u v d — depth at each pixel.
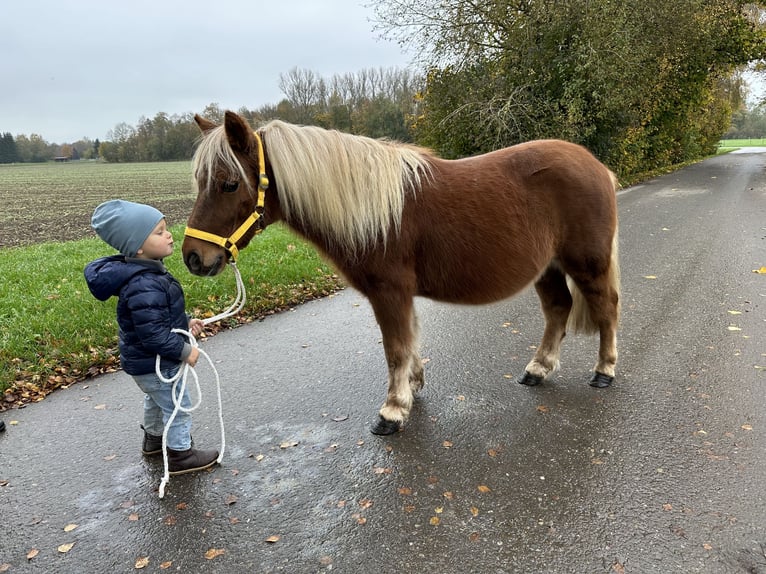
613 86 12.73
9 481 2.61
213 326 4.71
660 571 1.92
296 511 2.35
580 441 2.79
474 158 3.09
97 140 91.19
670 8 13.75
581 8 12.09
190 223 2.48
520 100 13.02
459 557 2.04
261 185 2.52
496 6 12.88
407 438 2.90
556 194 3.01
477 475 2.55
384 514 2.31
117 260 2.41
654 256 6.89
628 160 17.02
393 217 2.68
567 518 2.22
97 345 4.14
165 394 2.55
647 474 2.49
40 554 2.14
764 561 1.95
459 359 3.93
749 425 2.86
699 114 26.97
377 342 4.32
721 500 2.28
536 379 3.46
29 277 6.04
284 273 5.96
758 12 20.70
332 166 2.61
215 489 2.53
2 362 3.74
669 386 3.35
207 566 2.05
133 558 2.11
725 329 4.24
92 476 2.65
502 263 2.88
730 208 10.94
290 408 3.28
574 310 3.42
